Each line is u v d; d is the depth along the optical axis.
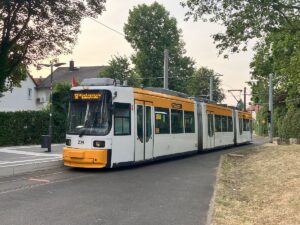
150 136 21.08
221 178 17.08
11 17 26.86
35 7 26.25
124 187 14.49
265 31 22.16
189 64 74.62
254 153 29.61
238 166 21.91
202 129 29.53
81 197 12.53
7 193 12.88
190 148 26.88
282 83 52.28
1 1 24.69
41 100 67.94
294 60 34.81
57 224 9.36
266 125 87.88
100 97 18.25
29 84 62.09
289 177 16.19
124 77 60.03
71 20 28.03
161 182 15.84
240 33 22.67
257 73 49.03
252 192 13.98
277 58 37.97
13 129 32.38
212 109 32.09
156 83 71.31
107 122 18.05
